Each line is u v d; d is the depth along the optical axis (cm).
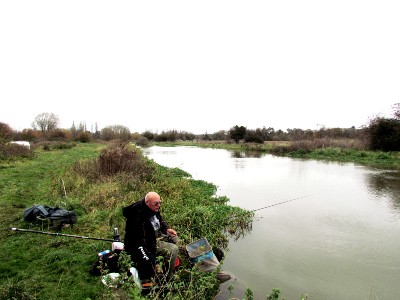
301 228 982
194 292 539
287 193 1498
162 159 3216
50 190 1270
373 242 868
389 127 3117
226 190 1566
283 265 720
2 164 1998
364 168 2391
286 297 586
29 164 2119
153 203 550
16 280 564
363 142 3462
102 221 881
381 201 1334
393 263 739
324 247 830
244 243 853
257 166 2564
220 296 577
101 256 599
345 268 711
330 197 1411
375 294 606
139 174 1497
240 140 5900
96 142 6134
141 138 6719
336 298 589
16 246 704
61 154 3014
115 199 1082
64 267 611
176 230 824
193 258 641
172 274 567
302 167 2481
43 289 539
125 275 476
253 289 610
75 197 1137
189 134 8569
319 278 663
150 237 555
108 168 1534
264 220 1064
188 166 2562
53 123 7338
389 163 2638
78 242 730
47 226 825
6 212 938
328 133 5222
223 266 707
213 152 4309
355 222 1045
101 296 504
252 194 1474
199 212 953
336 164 2680
